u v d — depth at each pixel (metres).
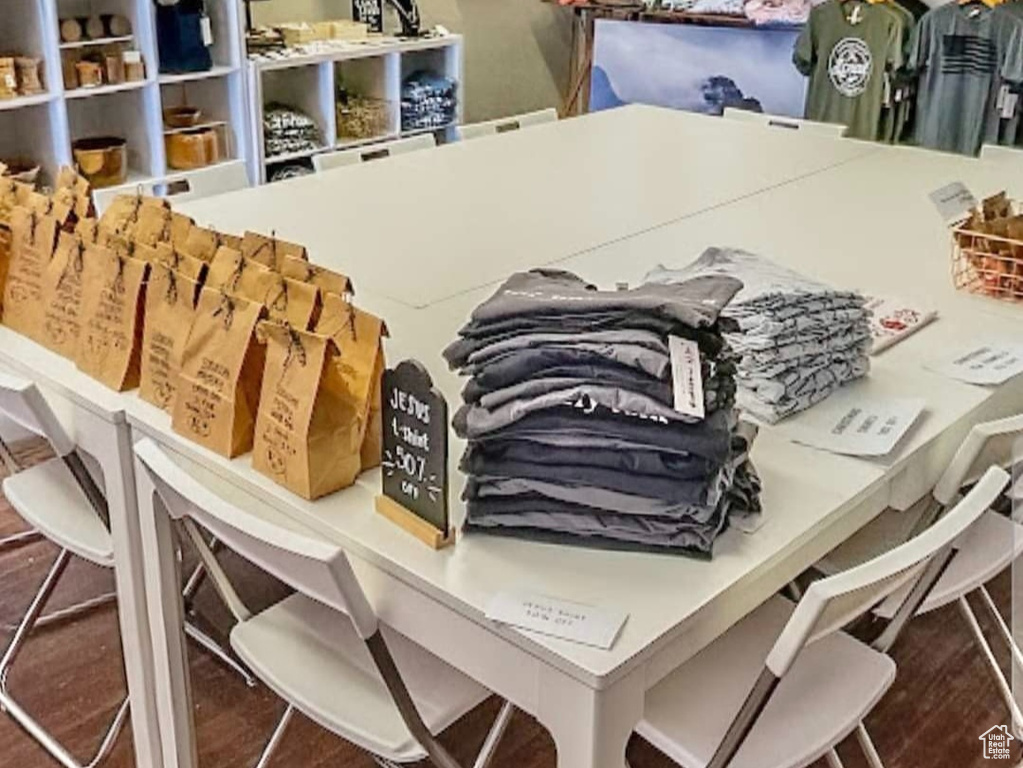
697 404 1.33
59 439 1.83
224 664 2.38
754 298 1.74
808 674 1.67
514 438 1.40
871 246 2.61
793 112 4.84
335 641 1.74
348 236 2.65
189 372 1.68
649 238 2.65
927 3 4.66
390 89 4.72
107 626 2.51
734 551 1.42
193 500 1.51
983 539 1.98
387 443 1.46
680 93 5.04
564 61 6.00
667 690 1.63
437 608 1.38
